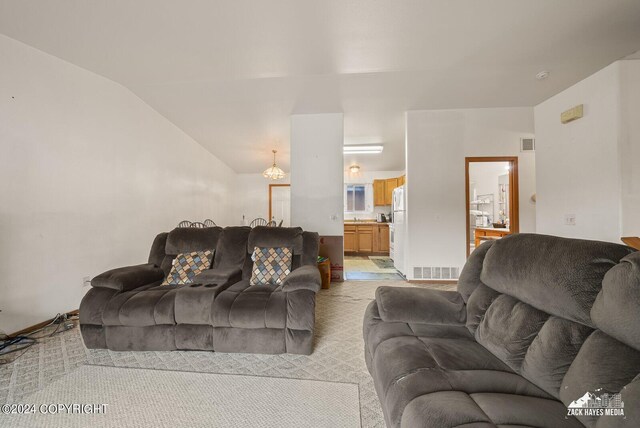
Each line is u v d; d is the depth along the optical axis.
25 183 2.49
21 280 2.45
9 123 2.39
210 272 2.41
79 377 1.77
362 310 3.01
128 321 2.04
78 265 2.95
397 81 3.34
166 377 1.76
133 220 3.75
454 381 1.03
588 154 2.58
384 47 2.62
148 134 4.05
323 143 4.33
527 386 1.02
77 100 2.97
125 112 3.60
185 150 5.06
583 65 2.93
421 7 2.09
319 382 1.71
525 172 4.06
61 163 2.80
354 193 7.59
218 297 2.09
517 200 4.09
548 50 2.66
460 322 1.52
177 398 1.56
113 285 2.16
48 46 2.57
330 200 4.33
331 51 2.70
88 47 2.61
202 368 1.87
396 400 0.99
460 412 0.83
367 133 4.97
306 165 4.36
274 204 7.57
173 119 4.52
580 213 2.67
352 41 2.53
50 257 2.68
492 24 2.28
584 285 1.00
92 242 3.12
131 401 1.54
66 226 2.84
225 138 5.31
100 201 3.23
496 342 1.23
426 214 4.17
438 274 4.16
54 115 2.74
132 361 1.96
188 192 5.18
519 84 3.37
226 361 1.96
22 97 2.48
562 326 1.03
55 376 1.78
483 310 1.45
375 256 6.92
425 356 1.20
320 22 2.27
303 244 2.70
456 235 4.14
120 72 3.14
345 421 1.38
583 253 1.06
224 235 2.79
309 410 1.46
